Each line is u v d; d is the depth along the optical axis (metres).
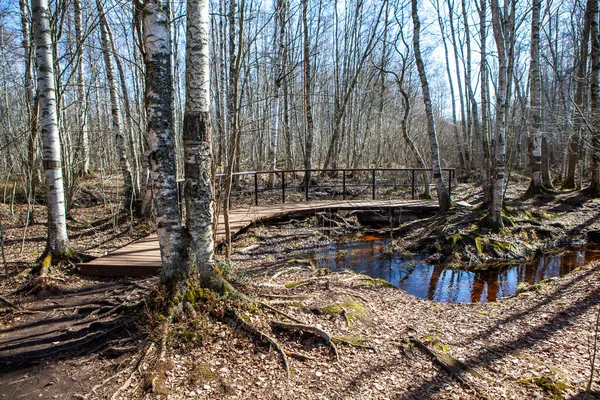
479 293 6.02
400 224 10.12
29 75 8.19
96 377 3.22
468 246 7.95
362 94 18.56
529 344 3.76
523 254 7.86
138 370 3.21
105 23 8.78
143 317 3.78
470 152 19.45
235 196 12.55
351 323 4.12
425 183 12.21
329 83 22.38
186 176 3.95
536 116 11.71
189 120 3.87
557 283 5.63
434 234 8.68
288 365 3.34
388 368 3.37
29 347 3.77
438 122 24.19
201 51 3.81
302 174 17.38
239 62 4.95
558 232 8.81
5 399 3.00
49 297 5.04
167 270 3.91
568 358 3.46
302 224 9.79
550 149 18.25
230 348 3.54
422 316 4.64
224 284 4.12
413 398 2.95
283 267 6.50
